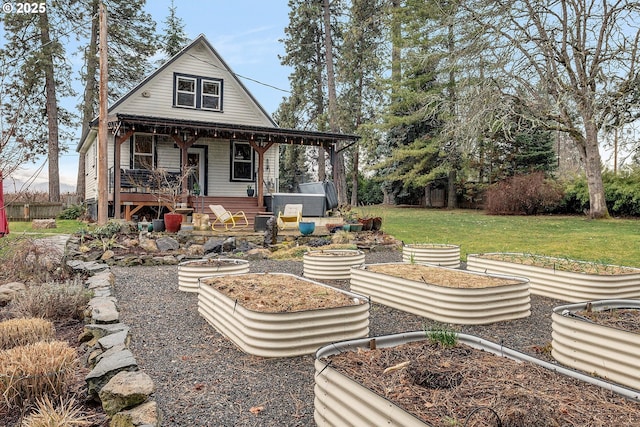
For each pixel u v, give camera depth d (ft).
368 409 6.95
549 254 31.50
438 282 17.80
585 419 6.40
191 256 31.14
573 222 54.90
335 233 40.19
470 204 88.12
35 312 16.03
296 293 14.94
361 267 21.66
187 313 17.20
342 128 99.35
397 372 7.92
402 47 82.79
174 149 56.08
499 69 53.78
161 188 44.83
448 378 7.61
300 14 97.81
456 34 59.62
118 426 8.20
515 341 14.33
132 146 53.83
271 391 10.25
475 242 38.96
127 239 33.78
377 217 44.73
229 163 58.95
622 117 50.29
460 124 57.41
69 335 14.47
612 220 56.03
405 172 89.40
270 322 12.43
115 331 13.01
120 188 44.45
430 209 86.07
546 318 17.33
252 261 31.53
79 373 10.92
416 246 30.07
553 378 7.79
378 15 92.84
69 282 19.86
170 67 56.59
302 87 102.68
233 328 13.58
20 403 9.34
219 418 8.92
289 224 42.47
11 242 25.99
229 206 49.83
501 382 7.53
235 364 11.98
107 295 17.83
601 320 11.79
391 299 18.83
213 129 46.06
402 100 86.12
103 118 40.32
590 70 53.06
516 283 17.51
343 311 13.20
